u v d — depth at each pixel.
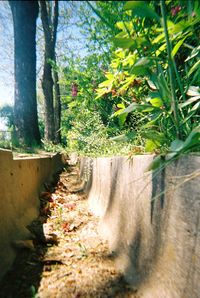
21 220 2.21
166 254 1.16
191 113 1.28
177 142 1.06
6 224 1.84
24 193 2.59
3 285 1.46
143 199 1.49
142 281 1.39
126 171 1.91
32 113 6.50
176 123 1.19
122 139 1.44
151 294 1.24
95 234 2.37
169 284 1.10
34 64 5.90
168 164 1.16
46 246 2.09
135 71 1.25
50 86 11.16
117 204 2.14
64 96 5.83
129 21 1.37
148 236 1.40
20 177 2.48
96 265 1.77
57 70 6.06
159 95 1.34
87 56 4.67
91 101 4.70
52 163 5.72
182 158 1.04
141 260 1.47
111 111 3.92
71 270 1.69
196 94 1.28
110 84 2.09
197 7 0.95
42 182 4.02
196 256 0.90
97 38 3.49
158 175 1.28
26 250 1.88
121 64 1.84
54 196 3.75
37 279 1.57
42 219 2.73
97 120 4.19
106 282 1.55
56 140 11.46
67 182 5.66
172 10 1.08
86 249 2.03
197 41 1.53
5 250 1.68
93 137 4.18
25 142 6.35
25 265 1.71
